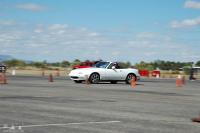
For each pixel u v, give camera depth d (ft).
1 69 179.63
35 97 64.28
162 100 64.28
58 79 129.80
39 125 37.50
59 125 37.73
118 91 80.53
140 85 105.19
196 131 36.09
